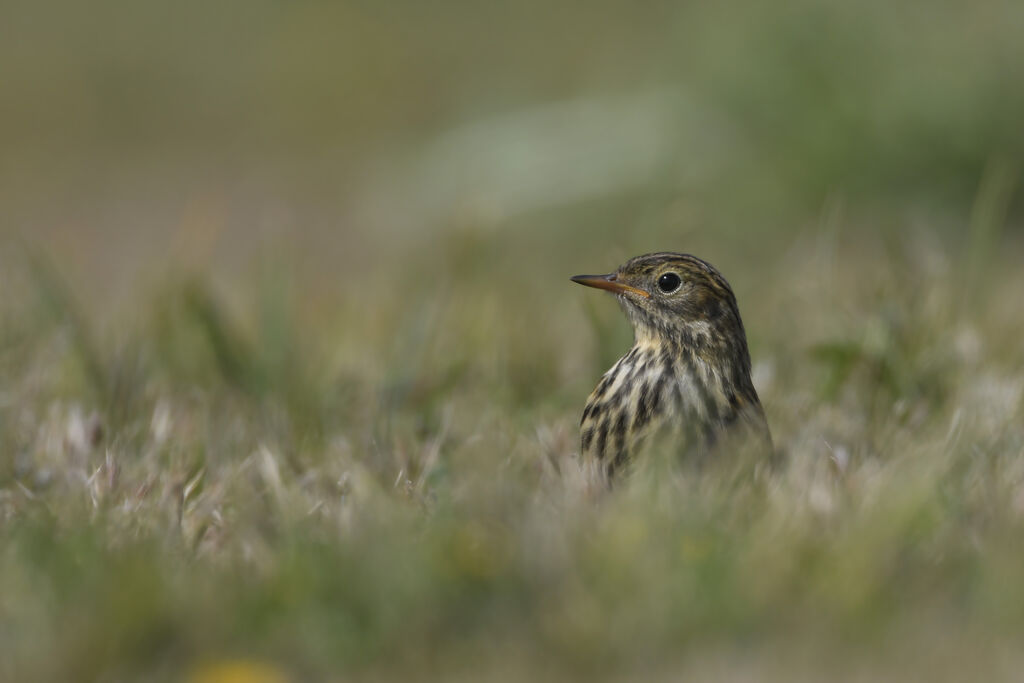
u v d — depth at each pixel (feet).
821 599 21.06
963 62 67.92
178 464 29.50
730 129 72.59
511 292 45.50
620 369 30.63
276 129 102.12
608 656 20.15
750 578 21.36
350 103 104.58
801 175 69.31
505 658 20.29
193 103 106.32
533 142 77.92
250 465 29.66
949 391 35.04
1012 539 23.65
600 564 22.15
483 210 52.31
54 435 31.91
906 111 67.67
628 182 73.51
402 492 27.71
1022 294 46.16
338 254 74.33
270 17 116.98
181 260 44.16
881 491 25.29
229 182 91.76
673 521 23.93
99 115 103.96
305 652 20.59
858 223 66.13
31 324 39.50
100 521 25.31
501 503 25.13
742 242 67.67
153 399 36.55
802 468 27.02
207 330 38.34
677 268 30.96
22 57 110.93
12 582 22.53
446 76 106.52
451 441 32.60
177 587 21.67
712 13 77.25
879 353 35.58
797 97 70.54
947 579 22.53
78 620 20.67
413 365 37.70
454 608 21.54
